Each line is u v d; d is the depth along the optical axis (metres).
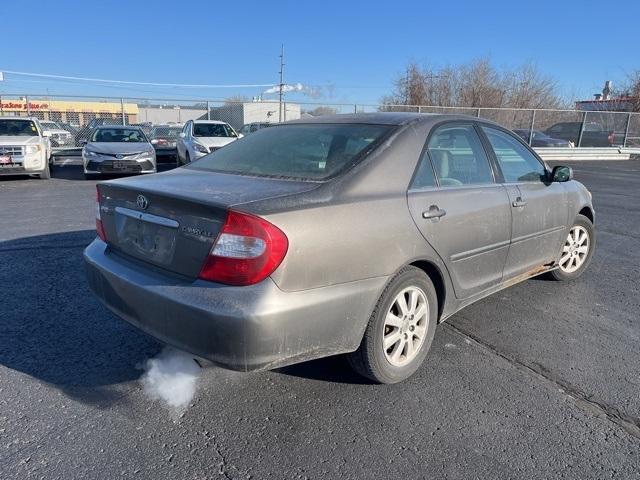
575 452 2.40
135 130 13.45
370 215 2.63
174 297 2.36
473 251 3.31
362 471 2.25
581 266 4.92
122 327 3.59
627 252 6.15
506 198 3.60
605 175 16.19
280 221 2.31
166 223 2.53
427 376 3.06
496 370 3.15
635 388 2.98
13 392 2.77
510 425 2.60
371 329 2.70
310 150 3.12
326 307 2.43
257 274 2.26
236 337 2.23
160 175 3.16
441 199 3.06
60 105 18.88
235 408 2.69
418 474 2.23
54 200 9.20
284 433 2.49
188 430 2.50
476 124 3.67
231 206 2.30
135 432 2.47
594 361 3.30
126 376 2.97
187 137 14.38
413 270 2.89
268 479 2.19
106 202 3.00
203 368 3.07
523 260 3.94
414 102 36.19
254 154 3.31
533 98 36.91
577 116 24.81
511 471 2.27
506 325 3.85
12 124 12.61
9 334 3.46
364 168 2.80
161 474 2.20
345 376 3.02
